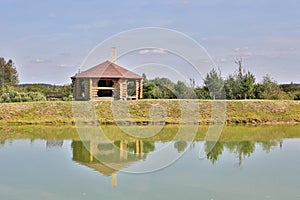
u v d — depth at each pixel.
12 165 8.12
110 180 6.94
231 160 8.69
